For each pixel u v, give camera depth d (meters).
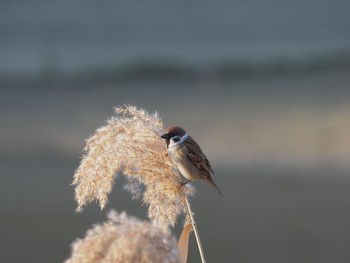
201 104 29.56
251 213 17.53
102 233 2.82
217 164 22.00
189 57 38.12
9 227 16.77
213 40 41.00
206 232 16.20
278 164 21.62
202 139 24.47
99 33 42.62
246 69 35.97
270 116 26.61
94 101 31.33
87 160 3.77
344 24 42.34
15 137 25.97
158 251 2.73
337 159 21.50
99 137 3.87
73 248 2.84
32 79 35.50
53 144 24.95
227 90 32.19
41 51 39.75
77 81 35.25
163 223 3.81
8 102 31.66
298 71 35.31
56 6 46.03
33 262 14.45
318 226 16.25
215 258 14.41
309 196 18.50
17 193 19.67
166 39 41.59
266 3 46.34
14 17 44.75
